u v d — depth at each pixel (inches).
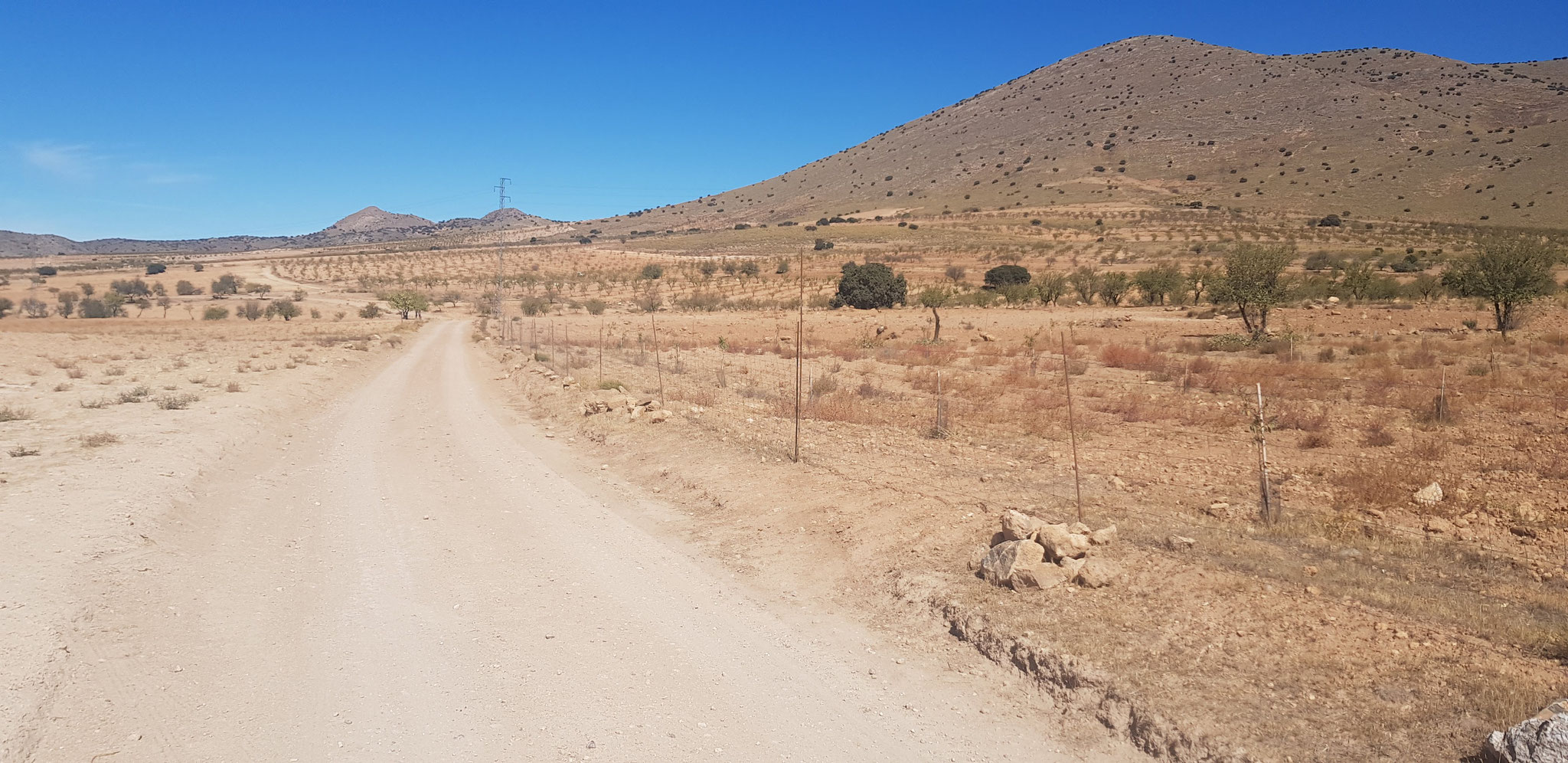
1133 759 194.4
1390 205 5216.5
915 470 472.4
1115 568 279.7
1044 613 257.8
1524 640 225.6
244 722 212.4
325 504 452.4
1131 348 1266.0
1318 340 1314.0
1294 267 3120.1
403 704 223.8
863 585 309.7
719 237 7007.9
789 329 2041.1
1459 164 5669.3
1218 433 600.4
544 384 1021.2
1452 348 1089.4
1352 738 182.5
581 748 202.5
